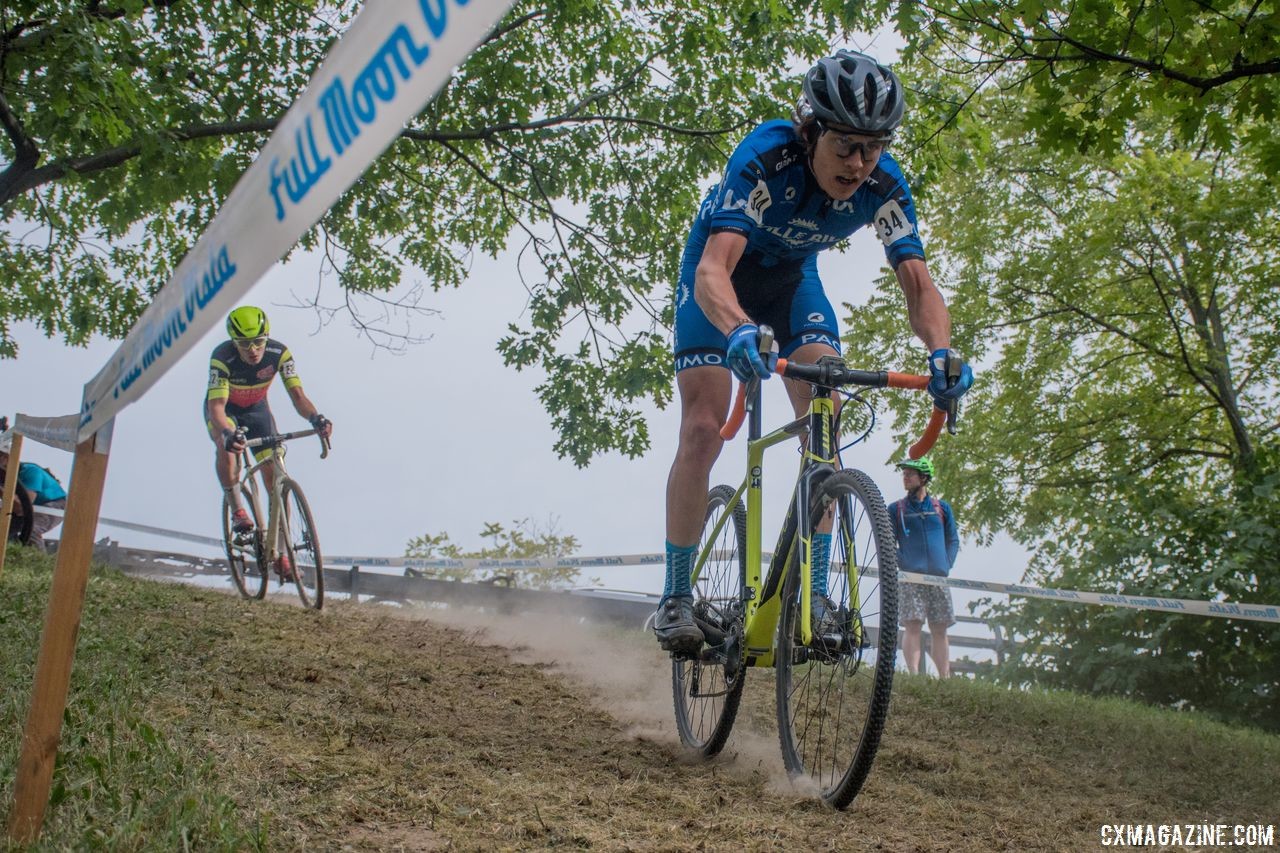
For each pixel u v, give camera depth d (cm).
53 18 633
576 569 1084
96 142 796
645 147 1130
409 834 233
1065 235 1465
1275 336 1398
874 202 331
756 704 445
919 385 286
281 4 993
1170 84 541
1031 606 877
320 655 447
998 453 1513
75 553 201
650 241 1125
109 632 422
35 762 195
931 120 852
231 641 452
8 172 785
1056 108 569
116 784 224
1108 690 834
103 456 204
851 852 256
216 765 255
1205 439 1481
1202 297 1430
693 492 336
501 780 286
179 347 148
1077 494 1434
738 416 342
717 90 1080
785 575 310
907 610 750
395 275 1241
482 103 1084
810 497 300
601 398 1130
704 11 1058
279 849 211
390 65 89
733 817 272
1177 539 873
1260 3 509
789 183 318
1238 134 1197
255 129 899
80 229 1120
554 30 1056
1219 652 818
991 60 568
